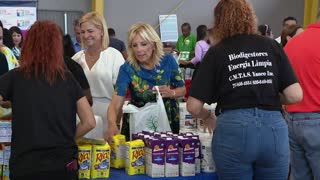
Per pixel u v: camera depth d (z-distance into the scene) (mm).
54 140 2004
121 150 2502
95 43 3244
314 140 2883
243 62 2135
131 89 2816
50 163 1995
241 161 2113
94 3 10289
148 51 2727
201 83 2172
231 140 2111
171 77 2850
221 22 2207
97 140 2365
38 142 1976
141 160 2424
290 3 11281
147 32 2709
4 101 2139
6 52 3049
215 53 2168
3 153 2316
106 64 3250
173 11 10805
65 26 10203
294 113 2926
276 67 2178
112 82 3252
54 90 2027
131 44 2736
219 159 2166
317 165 2916
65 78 2072
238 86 2115
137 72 2781
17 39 6055
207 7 10898
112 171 2471
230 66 2133
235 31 2191
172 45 10484
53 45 2055
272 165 2148
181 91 2826
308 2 10953
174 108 2855
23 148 1987
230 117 2115
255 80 2121
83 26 3221
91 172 2332
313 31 2908
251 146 2086
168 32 10703
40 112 1996
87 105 2139
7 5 9273
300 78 2879
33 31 2062
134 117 2723
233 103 2123
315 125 2869
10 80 2047
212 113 2494
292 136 2996
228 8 2201
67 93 2057
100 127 2680
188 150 2400
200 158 2449
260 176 2191
